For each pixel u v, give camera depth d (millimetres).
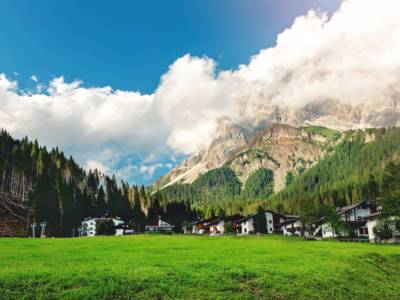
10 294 21625
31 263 30781
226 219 176500
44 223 130375
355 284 32812
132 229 163625
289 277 30297
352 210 127125
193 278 26828
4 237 71750
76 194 161750
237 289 26484
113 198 191750
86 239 75125
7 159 164500
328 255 43875
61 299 21734
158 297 23469
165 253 41625
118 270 27203
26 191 159375
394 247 68125
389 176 125000
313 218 121500
